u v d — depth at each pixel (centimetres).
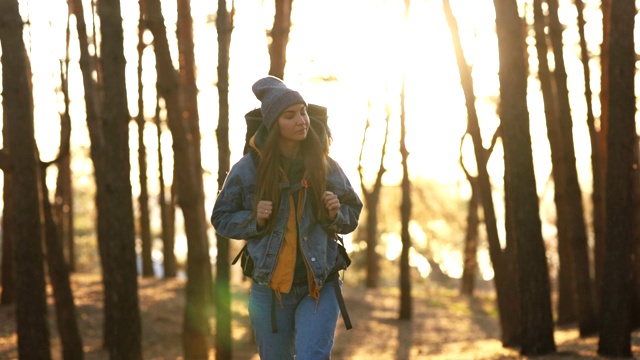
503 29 1061
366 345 1742
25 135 990
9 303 1875
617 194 1009
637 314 1478
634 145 1005
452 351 1502
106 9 1031
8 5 982
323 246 418
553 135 1691
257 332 432
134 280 1053
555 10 1467
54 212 2233
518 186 1067
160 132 2322
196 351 1384
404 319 2166
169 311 1914
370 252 3009
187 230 1382
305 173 418
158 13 1316
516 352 1235
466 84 1483
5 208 1880
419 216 3469
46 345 1001
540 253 1068
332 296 421
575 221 1483
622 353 1016
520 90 1062
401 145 2156
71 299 1358
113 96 1038
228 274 1143
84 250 4091
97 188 1476
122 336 1043
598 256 1448
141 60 2038
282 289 416
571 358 1011
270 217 414
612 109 998
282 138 419
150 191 3391
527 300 1071
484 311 2552
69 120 1286
